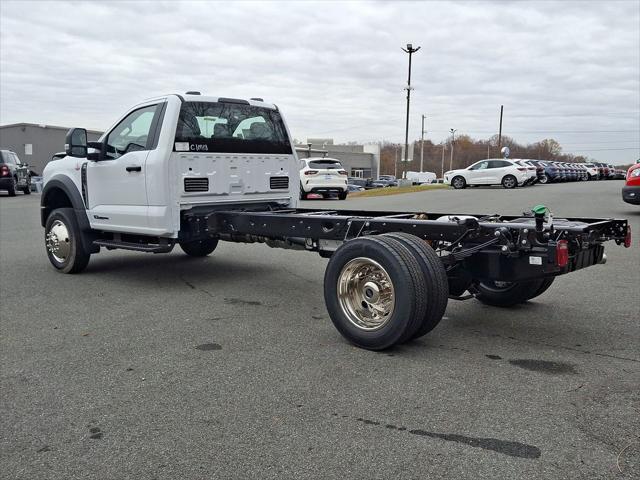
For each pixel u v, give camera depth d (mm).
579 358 4270
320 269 8086
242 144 7152
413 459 2852
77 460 2906
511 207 16188
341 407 3461
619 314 5449
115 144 7070
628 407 3414
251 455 2920
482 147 111188
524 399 3541
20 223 14250
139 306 6012
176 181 6484
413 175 79250
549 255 4168
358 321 4594
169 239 6598
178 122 6484
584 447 2947
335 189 21438
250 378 3951
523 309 5703
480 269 4637
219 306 6004
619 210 14328
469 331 4980
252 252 9664
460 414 3342
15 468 2846
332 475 2725
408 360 4266
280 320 5445
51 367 4215
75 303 6160
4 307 6004
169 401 3590
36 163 50344
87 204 7445
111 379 3971
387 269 4285
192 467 2822
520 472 2723
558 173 35812
